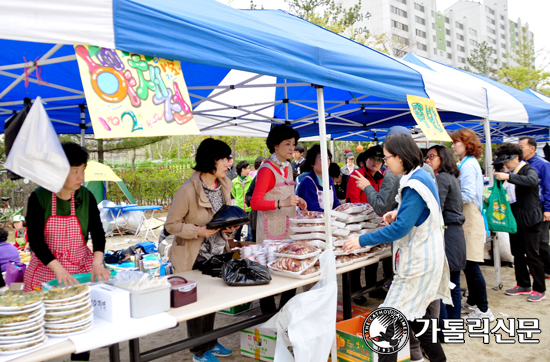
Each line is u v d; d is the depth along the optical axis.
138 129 1.67
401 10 56.03
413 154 2.44
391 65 3.22
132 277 2.21
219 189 2.99
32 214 2.22
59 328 1.65
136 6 1.73
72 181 2.19
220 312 4.05
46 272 2.37
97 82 1.58
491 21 75.38
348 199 4.35
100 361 3.34
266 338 3.14
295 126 6.35
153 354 2.09
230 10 2.87
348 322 2.95
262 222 3.39
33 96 3.88
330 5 19.86
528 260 4.52
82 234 2.42
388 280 3.82
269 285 2.49
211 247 2.99
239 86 3.46
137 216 9.46
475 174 3.85
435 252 2.42
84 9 1.59
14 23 1.45
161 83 1.81
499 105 4.93
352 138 9.06
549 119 5.88
